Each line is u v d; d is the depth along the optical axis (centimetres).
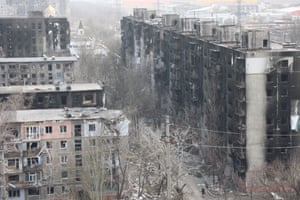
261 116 13000
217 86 14450
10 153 11319
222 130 14200
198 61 16175
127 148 11631
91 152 11031
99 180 10825
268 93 12950
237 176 13138
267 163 13038
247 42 13450
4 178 11250
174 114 17750
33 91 15412
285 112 13038
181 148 13150
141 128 14475
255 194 12212
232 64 13488
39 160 11506
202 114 15738
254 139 13050
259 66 12838
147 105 19062
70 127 11606
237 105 13088
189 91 16988
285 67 12900
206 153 14238
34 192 11638
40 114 12125
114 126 11462
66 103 15600
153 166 12725
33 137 11500
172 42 18425
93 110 12669
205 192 12812
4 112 11919
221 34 15325
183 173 12562
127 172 11994
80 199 11538
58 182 11700
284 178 11681
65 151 11681
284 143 13100
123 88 19938
